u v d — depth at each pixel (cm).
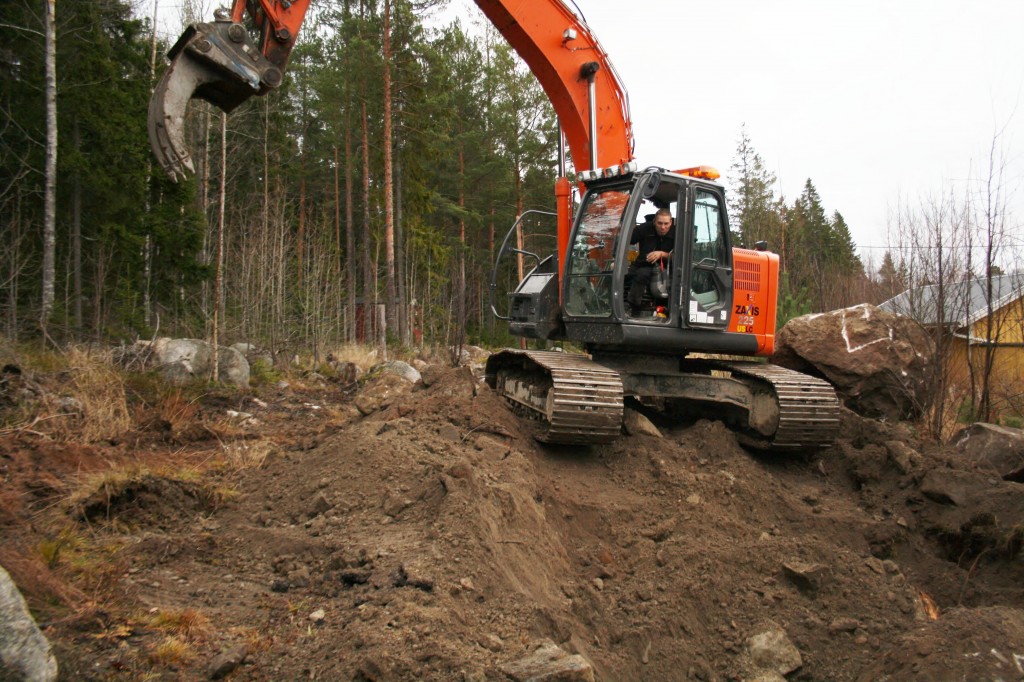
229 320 1722
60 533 524
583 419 676
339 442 673
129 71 2136
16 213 1648
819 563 586
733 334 801
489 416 728
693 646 508
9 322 1146
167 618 398
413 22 2359
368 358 1708
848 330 1036
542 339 830
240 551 530
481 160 3419
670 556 575
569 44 830
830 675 511
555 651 382
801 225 3459
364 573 460
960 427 996
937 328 990
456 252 3472
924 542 702
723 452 752
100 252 1703
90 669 339
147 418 893
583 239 794
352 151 3291
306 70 3569
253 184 2953
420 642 377
